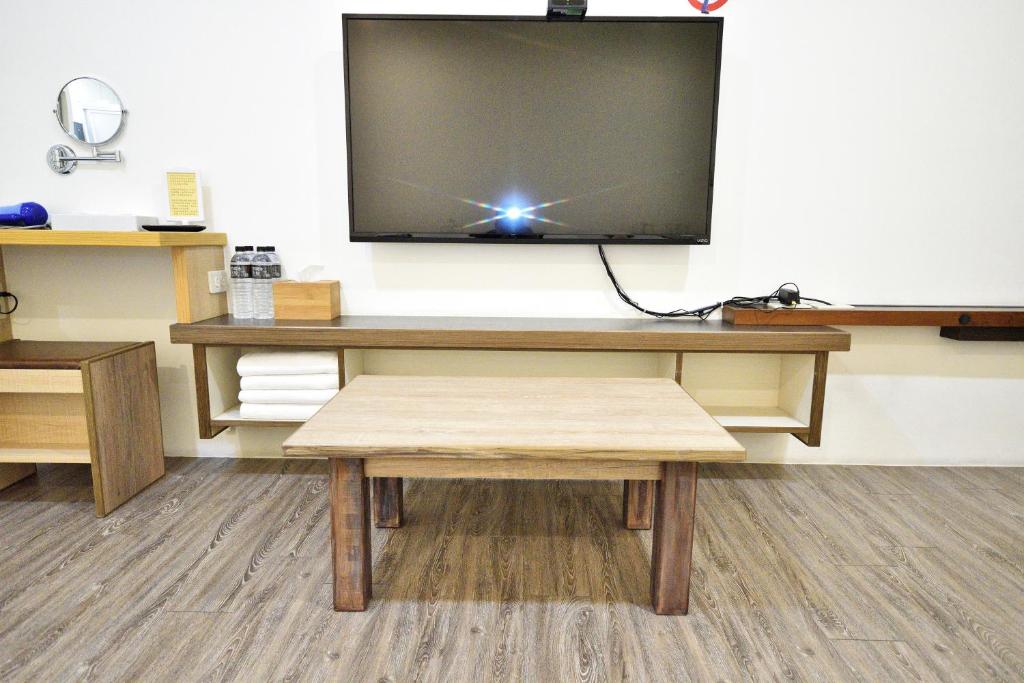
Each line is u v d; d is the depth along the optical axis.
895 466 2.47
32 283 2.35
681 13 2.20
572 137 2.20
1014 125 2.25
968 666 1.30
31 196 2.32
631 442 1.33
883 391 2.42
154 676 1.25
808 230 2.32
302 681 1.24
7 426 2.20
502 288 2.38
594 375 2.45
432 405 1.60
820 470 2.42
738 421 2.21
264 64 2.24
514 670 1.28
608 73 2.16
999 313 2.15
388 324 2.15
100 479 1.93
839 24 2.20
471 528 1.90
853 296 2.36
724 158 2.28
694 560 1.72
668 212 2.25
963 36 2.20
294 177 2.31
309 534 1.84
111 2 2.20
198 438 2.47
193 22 2.22
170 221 2.29
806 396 2.17
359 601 1.46
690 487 1.40
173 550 1.74
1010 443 2.46
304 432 1.38
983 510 2.06
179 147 2.29
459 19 2.12
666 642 1.37
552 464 1.40
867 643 1.37
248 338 2.07
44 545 1.76
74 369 1.87
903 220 2.31
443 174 2.23
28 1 2.19
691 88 2.17
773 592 1.57
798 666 1.30
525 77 2.16
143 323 2.39
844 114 2.25
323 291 2.22
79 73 2.24
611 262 2.36
